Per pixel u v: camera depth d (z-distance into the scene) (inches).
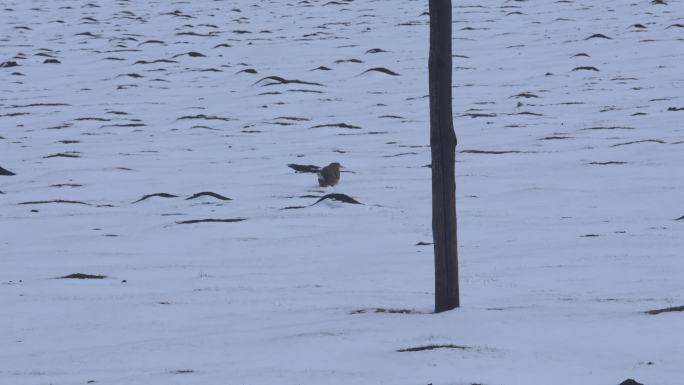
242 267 619.8
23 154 1189.7
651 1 2443.4
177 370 358.9
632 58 1753.2
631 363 338.6
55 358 398.9
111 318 479.5
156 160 1125.7
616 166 974.4
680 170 939.3
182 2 3075.8
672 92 1437.0
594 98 1430.9
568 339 370.0
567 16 2332.7
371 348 369.1
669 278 530.0
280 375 339.6
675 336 368.5
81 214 845.2
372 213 796.6
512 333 379.6
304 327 418.0
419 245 668.1
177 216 818.8
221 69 1898.4
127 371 365.7
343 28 2385.6
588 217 761.6
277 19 2615.7
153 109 1530.5
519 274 556.4
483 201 844.0
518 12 2425.0
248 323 446.6
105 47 2225.6
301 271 598.9
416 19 2468.0
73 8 2987.2
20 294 544.4
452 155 430.3
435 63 431.2
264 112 1471.5
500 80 1640.0
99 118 1437.0
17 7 3021.7
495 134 1203.2
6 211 870.4
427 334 382.9
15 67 1978.3
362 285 543.5
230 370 352.5
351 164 1064.2
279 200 877.2
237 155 1144.2
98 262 650.8
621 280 530.0
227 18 2674.7
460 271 572.4
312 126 1337.4
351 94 1600.6
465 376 327.3
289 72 1814.7
